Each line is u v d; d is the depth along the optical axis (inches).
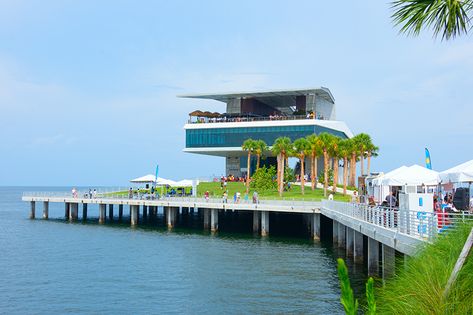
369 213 1110.4
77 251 1721.2
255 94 3870.6
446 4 337.4
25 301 1034.7
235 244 1892.2
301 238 2100.1
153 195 2650.1
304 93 3806.6
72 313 944.3
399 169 1146.0
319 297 1032.8
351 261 1453.0
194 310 954.7
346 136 4416.8
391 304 423.2
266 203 2234.3
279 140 2997.0
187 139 3991.1
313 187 3161.9
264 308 957.2
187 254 1640.0
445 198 1179.3
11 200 6835.6
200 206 2310.5
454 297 366.6
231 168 4256.9
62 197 2864.2
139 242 1957.4
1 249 1772.9
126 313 942.4
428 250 498.3
